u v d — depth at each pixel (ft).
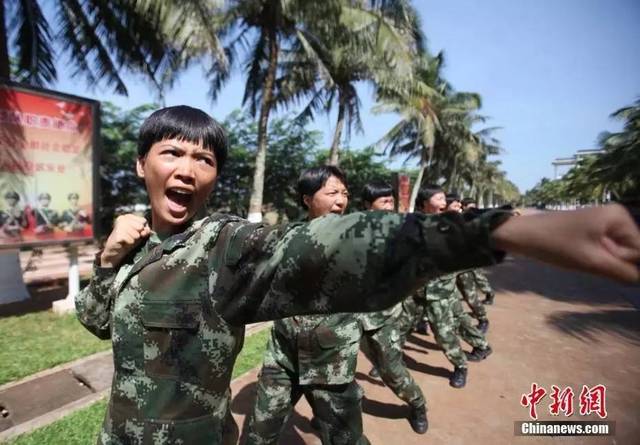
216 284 3.42
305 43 32.14
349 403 6.89
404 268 2.39
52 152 18.78
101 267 4.19
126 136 46.96
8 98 17.25
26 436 9.06
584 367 14.10
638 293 26.25
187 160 3.87
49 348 14.88
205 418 3.60
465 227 2.19
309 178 7.73
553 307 22.79
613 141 72.38
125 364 3.72
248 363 13.51
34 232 18.25
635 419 10.67
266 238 3.06
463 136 77.87
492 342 16.74
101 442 3.87
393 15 31.58
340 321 6.68
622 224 1.74
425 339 17.30
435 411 11.02
